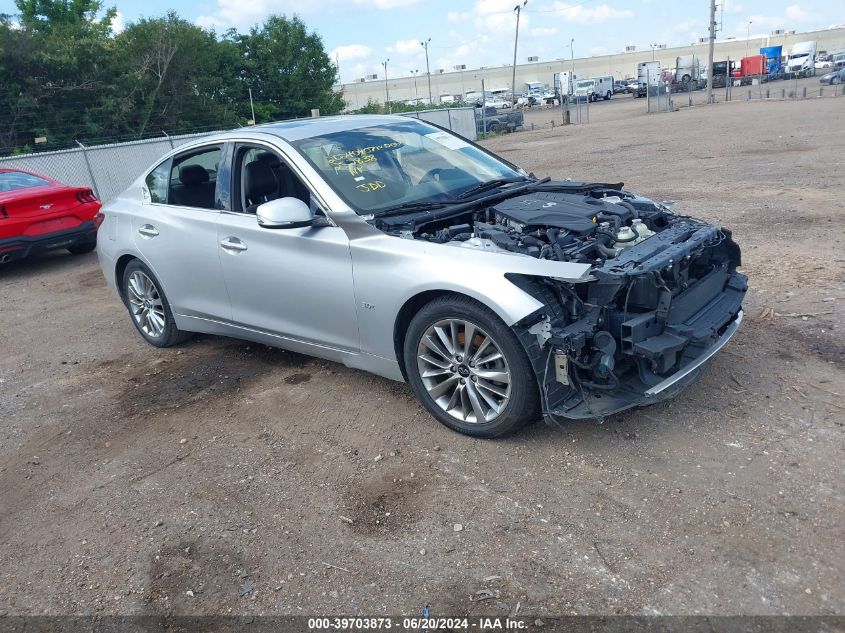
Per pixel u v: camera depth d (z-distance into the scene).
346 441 4.09
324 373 5.06
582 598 2.74
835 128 18.47
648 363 3.61
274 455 4.02
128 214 5.74
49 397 5.17
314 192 4.40
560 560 2.95
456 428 3.97
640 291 3.52
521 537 3.11
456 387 3.94
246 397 4.81
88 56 27.50
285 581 3.00
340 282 4.20
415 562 3.04
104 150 17.50
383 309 4.01
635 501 3.26
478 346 3.75
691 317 3.82
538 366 3.45
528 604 2.74
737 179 11.63
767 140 17.19
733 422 3.82
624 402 3.51
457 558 3.03
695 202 9.92
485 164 5.27
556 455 3.69
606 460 3.60
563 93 64.56
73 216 9.67
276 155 4.70
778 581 2.71
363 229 4.10
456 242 3.89
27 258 10.80
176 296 5.43
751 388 4.17
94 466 4.12
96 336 6.52
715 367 4.46
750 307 5.48
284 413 4.52
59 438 4.51
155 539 3.38
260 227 4.60
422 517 3.32
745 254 6.99
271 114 38.56
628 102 58.91
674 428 3.82
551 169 15.95
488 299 3.48
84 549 3.36
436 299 3.84
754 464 3.44
